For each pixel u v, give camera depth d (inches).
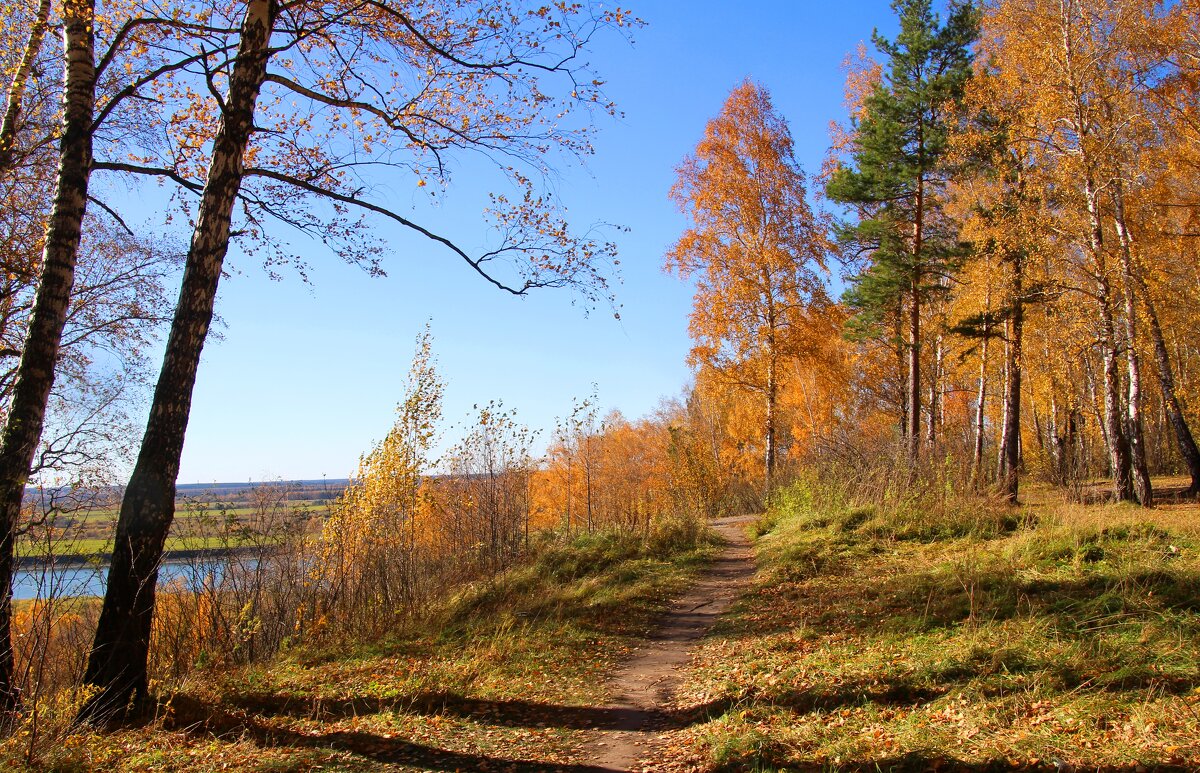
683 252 876.0
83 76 277.7
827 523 567.8
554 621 371.6
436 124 314.2
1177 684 182.7
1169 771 143.2
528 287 320.5
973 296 852.0
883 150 828.0
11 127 303.6
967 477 594.9
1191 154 620.4
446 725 225.3
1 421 350.0
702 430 1590.8
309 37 300.8
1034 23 615.5
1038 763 154.3
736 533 746.8
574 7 284.4
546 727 224.1
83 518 222.1
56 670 255.0
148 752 198.5
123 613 230.5
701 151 891.4
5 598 236.5
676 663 299.1
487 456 641.0
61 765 182.5
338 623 405.4
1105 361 641.0
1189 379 954.1
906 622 279.9
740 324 882.8
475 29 296.7
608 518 771.4
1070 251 658.8
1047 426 1331.2
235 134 257.0
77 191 272.5
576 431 783.1
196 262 249.6
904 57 817.5
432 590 477.4
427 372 532.4
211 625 368.5
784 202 882.1
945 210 882.1
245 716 239.1
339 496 484.7
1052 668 202.7
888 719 194.9
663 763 188.9
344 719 234.2
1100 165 589.6
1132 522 386.6
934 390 1059.3
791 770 170.1
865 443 726.5
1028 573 323.6
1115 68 606.2
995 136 649.6
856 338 1032.8
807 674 241.4
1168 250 709.9
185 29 282.5
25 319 376.8
